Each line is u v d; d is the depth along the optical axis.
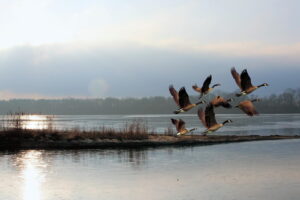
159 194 25.42
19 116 50.50
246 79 11.23
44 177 30.75
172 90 11.84
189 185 27.81
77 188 27.16
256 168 33.97
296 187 26.95
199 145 51.31
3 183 28.69
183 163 36.84
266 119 152.25
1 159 39.03
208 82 11.52
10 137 48.06
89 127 87.56
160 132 71.25
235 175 31.08
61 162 37.47
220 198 24.33
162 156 41.44
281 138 59.19
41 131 50.53
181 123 13.62
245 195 24.95
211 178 30.05
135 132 53.34
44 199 24.50
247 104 10.09
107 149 46.91
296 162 36.88
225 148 48.12
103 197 24.89
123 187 27.41
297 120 139.38
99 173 32.22
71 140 49.66
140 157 40.69
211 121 10.91
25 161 37.84
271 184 27.89
